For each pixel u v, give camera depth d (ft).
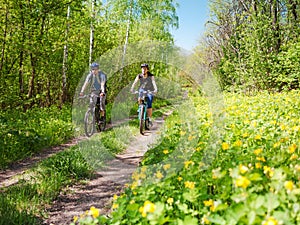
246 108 31.63
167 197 10.47
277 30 67.77
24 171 21.81
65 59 53.98
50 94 63.21
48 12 43.29
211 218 8.02
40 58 45.57
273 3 67.36
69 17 51.24
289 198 7.83
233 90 66.54
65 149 28.14
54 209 16.03
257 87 64.49
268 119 24.07
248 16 67.51
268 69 64.28
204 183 10.52
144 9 75.20
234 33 81.41
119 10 72.02
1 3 40.19
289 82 61.62
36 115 40.09
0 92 41.11
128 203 10.66
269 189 8.76
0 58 42.91
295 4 67.77
